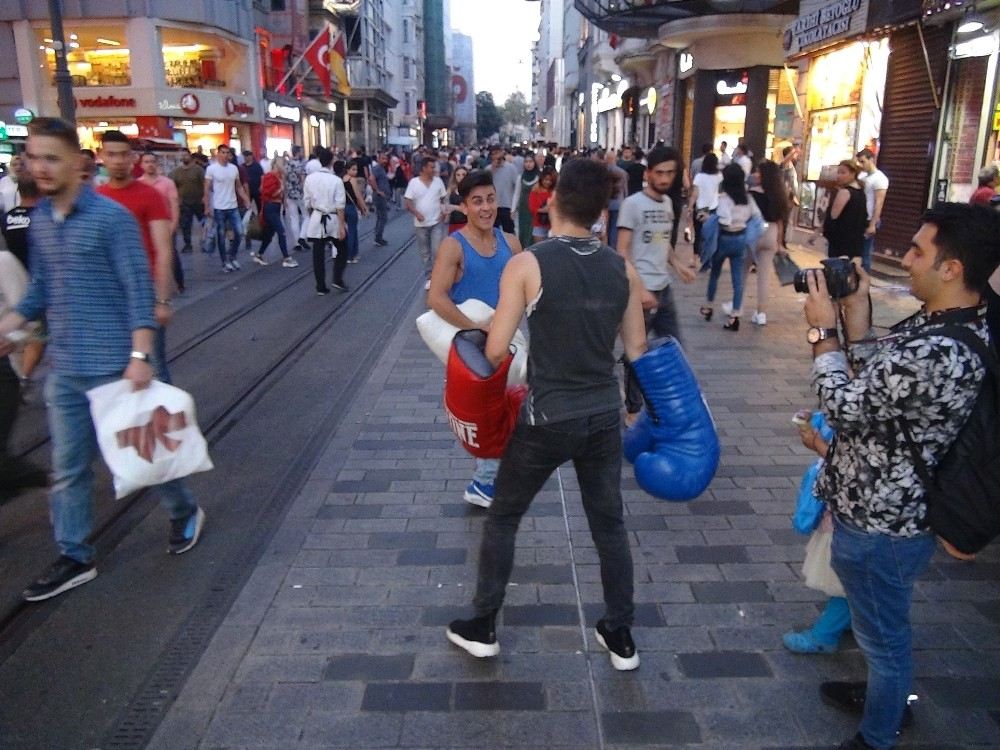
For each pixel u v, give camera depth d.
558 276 2.72
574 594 3.69
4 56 28.92
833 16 13.69
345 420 6.00
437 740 2.80
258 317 9.66
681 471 3.07
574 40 62.03
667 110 27.86
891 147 12.41
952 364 2.16
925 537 2.38
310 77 43.56
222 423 6.03
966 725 2.86
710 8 20.02
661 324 5.91
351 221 14.08
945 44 10.91
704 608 3.58
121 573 3.95
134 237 3.55
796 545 4.13
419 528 4.33
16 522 4.50
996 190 8.44
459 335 3.06
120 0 28.20
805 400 6.38
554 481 4.90
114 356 3.61
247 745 2.79
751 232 8.46
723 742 2.79
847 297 2.67
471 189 4.00
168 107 29.55
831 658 3.23
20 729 2.90
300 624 3.48
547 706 2.97
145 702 3.02
